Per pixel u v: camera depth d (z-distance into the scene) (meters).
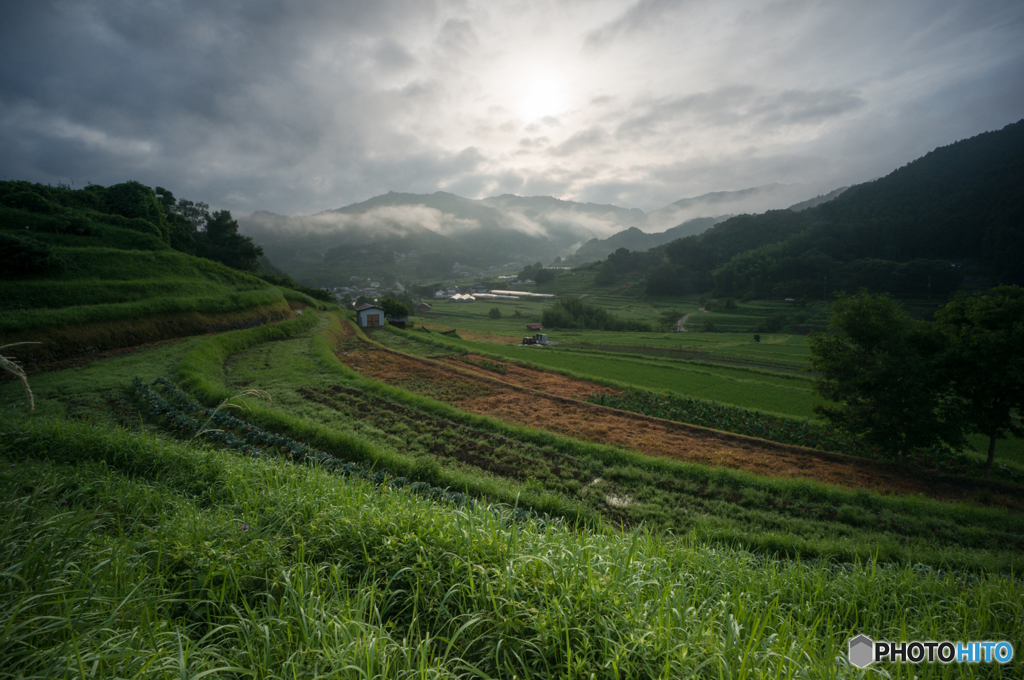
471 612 3.66
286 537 4.79
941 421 17.55
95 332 26.56
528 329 97.94
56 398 17.39
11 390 18.20
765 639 3.76
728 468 16.50
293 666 2.88
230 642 3.40
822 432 23.03
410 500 6.78
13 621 2.92
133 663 2.85
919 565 8.88
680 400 28.14
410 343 48.44
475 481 12.99
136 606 3.38
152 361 24.31
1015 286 17.86
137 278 38.56
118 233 47.81
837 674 3.38
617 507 13.06
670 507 13.34
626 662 3.09
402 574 4.09
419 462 13.52
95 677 2.69
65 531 3.88
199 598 3.69
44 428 9.73
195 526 4.84
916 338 18.45
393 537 4.43
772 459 18.81
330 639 3.22
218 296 39.66
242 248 79.50
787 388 34.69
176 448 9.48
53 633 2.99
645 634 3.24
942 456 20.36
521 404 25.30
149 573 4.00
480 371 35.91
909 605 5.70
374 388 23.88
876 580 6.24
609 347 67.50
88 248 37.84
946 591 6.09
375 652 3.05
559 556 4.34
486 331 97.44
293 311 55.59
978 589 5.97
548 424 21.92
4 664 2.65
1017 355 16.22
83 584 3.42
